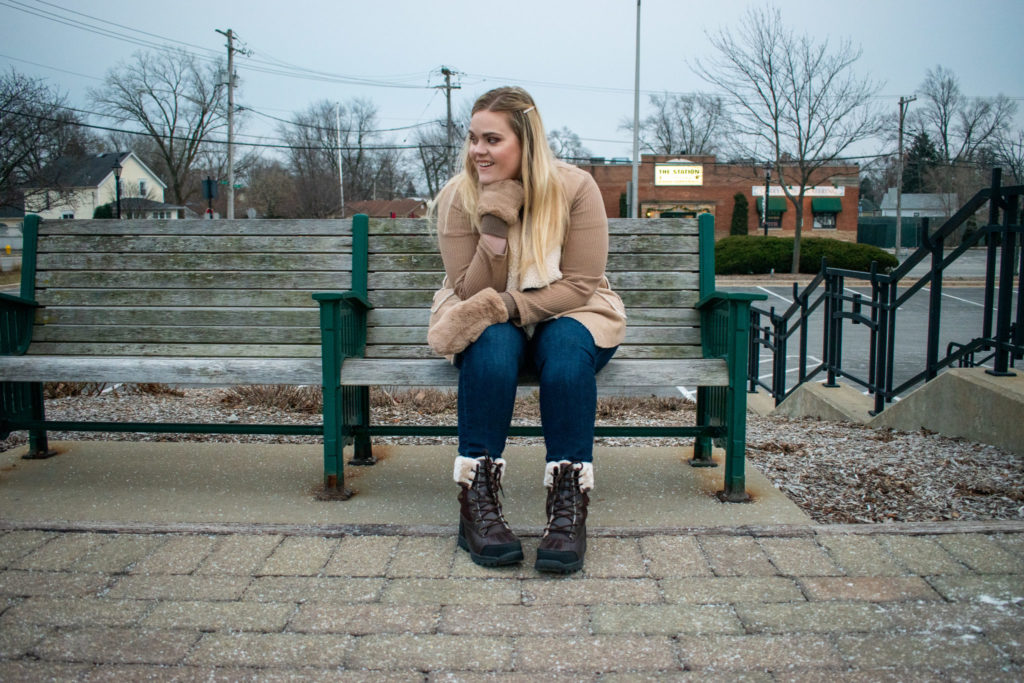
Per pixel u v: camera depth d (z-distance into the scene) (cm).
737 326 252
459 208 237
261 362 262
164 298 306
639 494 270
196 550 216
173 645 168
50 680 155
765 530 226
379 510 254
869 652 164
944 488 273
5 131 2398
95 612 183
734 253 2873
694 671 158
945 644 167
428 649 167
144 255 309
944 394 362
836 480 286
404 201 5184
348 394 278
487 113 225
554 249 226
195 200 5966
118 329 305
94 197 5316
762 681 154
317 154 5991
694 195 4103
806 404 509
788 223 4138
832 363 509
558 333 220
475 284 228
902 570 202
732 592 191
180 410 428
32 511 252
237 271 305
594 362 221
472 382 213
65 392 484
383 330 295
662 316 292
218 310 303
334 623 178
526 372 241
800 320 559
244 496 268
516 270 228
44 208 2800
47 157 2653
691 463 309
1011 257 338
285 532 228
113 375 264
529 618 180
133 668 159
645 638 171
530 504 262
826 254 2836
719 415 278
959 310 1825
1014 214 340
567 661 162
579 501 210
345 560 210
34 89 2444
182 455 322
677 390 709
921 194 6081
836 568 204
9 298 290
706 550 215
